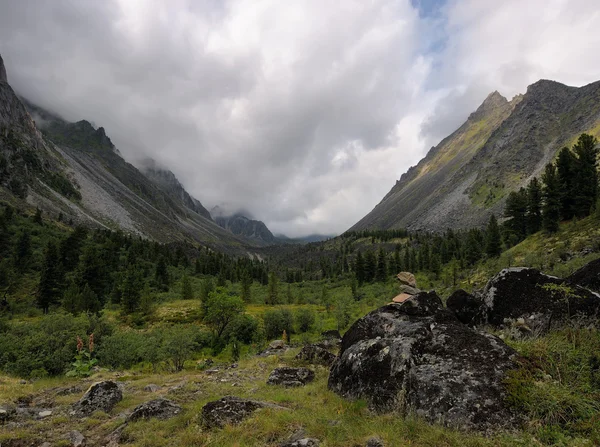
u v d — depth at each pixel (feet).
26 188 641.81
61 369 75.72
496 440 17.62
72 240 353.31
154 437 24.79
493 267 203.82
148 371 78.79
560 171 202.28
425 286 274.57
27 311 232.12
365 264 422.00
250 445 21.22
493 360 23.29
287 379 40.14
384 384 24.79
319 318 201.16
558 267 123.34
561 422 18.03
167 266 447.01
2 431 27.25
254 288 390.21
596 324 25.38
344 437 20.33
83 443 25.61
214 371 57.47
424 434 19.03
